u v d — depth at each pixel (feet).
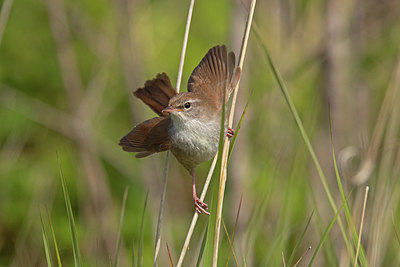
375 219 23.25
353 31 38.37
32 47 48.62
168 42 50.31
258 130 36.94
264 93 38.45
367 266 21.27
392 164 25.11
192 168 24.31
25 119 44.62
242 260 25.09
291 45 40.52
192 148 23.29
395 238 25.59
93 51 47.88
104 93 49.70
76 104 46.70
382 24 43.32
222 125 18.52
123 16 43.93
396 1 41.93
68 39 46.34
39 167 44.06
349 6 37.76
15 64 48.19
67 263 37.60
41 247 37.09
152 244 40.04
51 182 43.04
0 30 27.96
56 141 46.96
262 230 30.25
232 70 24.22
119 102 50.01
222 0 52.08
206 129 23.25
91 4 49.75
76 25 48.06
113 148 46.83
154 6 52.26
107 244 40.22
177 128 23.16
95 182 44.34
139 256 21.95
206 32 51.19
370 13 42.70
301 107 38.91
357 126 37.96
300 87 42.42
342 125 36.55
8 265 36.70
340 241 28.89
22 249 32.76
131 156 46.88
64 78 46.50
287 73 38.58
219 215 20.20
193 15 51.52
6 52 47.96
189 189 49.32
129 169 46.44
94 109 46.70
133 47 44.11
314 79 41.45
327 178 34.65
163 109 22.75
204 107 23.25
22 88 48.39
